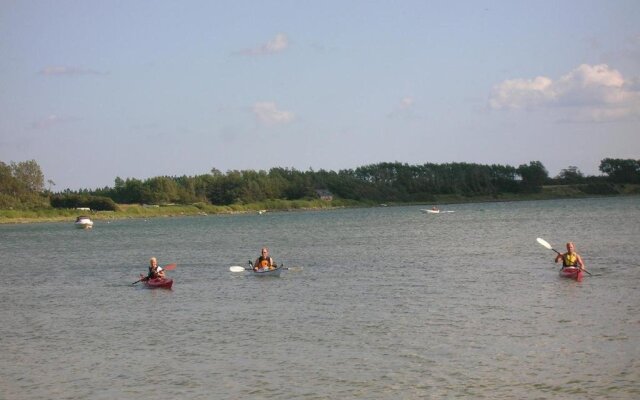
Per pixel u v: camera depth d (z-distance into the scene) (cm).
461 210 17338
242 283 3681
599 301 2719
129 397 1745
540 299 2820
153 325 2583
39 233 11888
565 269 3428
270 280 3769
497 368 1861
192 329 2477
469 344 2106
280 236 8431
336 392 1731
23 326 2664
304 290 3334
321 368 1920
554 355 1953
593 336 2139
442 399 1664
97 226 14912
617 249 4875
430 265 4278
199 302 3088
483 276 3622
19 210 18588
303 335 2311
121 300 3250
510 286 3216
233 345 2205
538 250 5072
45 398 1759
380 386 1762
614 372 1792
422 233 7894
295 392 1741
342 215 16925
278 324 2506
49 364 2053
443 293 3081
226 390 1772
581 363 1873
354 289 3306
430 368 1884
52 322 2728
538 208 15875
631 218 9319
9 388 1841
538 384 1733
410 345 2122
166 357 2086
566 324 2319
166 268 3803
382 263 4516
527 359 1928
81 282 4084
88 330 2536
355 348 2112
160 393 1767
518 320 2416
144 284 3766
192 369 1952
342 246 6262
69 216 18750
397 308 2741
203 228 11956
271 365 1964
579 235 6481
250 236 8731
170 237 9181
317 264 4584
